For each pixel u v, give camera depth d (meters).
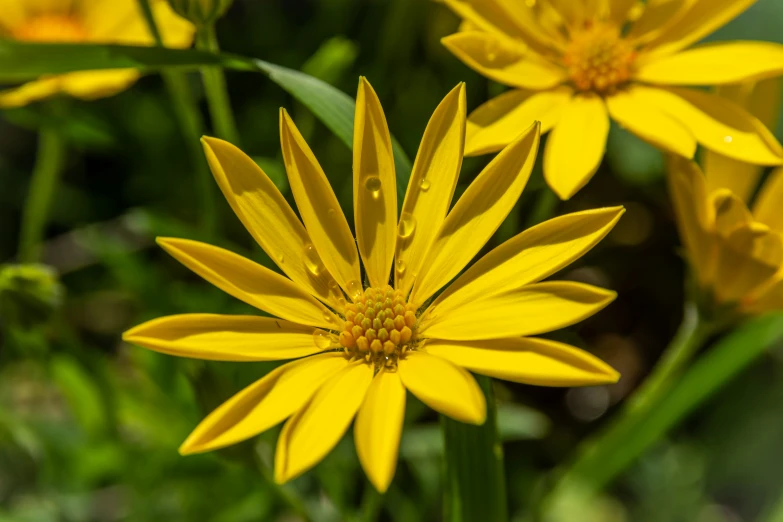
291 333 0.22
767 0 0.32
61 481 0.30
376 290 0.22
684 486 0.32
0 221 0.38
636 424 0.28
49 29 0.29
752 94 0.25
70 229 0.38
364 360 0.22
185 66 0.24
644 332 0.34
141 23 0.29
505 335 0.21
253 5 0.38
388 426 0.20
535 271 0.21
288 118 0.22
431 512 0.31
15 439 0.29
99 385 0.28
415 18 0.33
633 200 0.34
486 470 0.23
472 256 0.22
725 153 0.24
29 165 0.40
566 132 0.24
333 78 0.29
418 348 0.22
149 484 0.29
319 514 0.29
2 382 0.34
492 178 0.22
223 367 0.28
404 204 0.22
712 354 0.29
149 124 0.35
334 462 0.29
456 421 0.23
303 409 0.21
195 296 0.30
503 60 0.25
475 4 0.25
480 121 0.25
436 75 0.33
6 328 0.29
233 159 0.22
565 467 0.29
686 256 0.25
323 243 0.22
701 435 0.33
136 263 0.30
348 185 0.30
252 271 0.22
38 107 0.29
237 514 0.30
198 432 0.20
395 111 0.33
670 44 0.25
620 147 0.32
